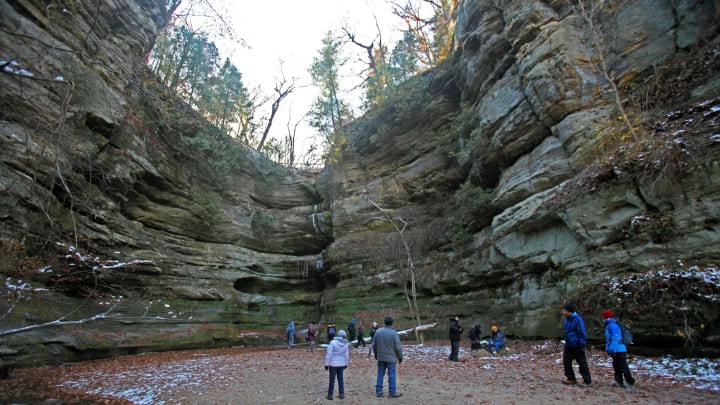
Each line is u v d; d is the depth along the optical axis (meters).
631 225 10.31
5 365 10.27
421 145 26.05
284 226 30.66
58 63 15.42
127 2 20.66
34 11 15.11
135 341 16.58
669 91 11.53
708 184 8.84
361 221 27.58
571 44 14.48
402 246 23.34
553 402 5.95
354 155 30.64
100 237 16.94
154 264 20.08
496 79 18.77
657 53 12.45
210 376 10.46
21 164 13.27
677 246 9.20
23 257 12.98
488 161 18.45
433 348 15.00
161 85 22.67
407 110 26.44
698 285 8.30
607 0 14.34
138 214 21.22
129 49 20.81
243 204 29.16
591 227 11.52
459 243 20.05
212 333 20.83
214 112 28.16
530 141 15.94
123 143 19.06
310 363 13.03
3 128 13.00
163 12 24.53
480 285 17.92
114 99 18.55
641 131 11.24
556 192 13.39
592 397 6.11
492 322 16.28
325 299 26.20
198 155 25.98
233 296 24.94
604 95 13.50
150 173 21.14
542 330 13.12
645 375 7.47
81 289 16.38
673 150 9.48
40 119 14.08
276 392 7.95
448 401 6.43
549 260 13.54
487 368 9.70
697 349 8.16
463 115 20.69
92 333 14.94
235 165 28.16
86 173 16.44
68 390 8.78
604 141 12.48
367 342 19.50
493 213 17.92
